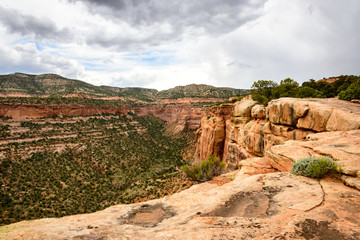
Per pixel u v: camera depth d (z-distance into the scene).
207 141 61.78
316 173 7.98
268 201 6.21
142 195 46.72
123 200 47.19
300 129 21.41
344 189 6.71
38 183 51.97
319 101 21.50
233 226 4.45
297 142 13.52
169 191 43.47
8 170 54.06
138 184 59.72
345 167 7.72
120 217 5.70
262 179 8.68
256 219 4.80
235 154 41.53
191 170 17.66
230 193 7.14
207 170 17.17
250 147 33.22
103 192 54.12
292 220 4.57
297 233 4.00
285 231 4.09
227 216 5.38
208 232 4.13
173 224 4.99
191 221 5.00
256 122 34.16
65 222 5.20
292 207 5.51
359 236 3.82
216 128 57.97
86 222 5.20
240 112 42.38
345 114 15.41
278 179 8.34
